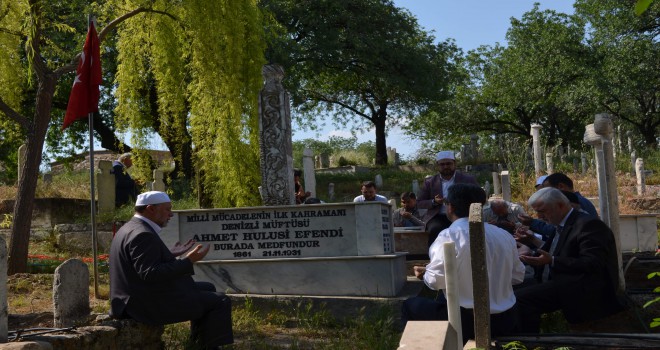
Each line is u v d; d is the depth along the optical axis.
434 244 5.70
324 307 8.13
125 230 6.25
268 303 8.30
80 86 9.52
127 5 12.87
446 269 4.57
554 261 6.36
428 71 39.38
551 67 46.34
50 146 31.72
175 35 13.35
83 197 18.98
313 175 16.02
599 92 41.69
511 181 21.83
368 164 48.81
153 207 6.39
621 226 10.77
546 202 6.58
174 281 6.21
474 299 5.15
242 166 12.58
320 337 7.47
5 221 15.74
